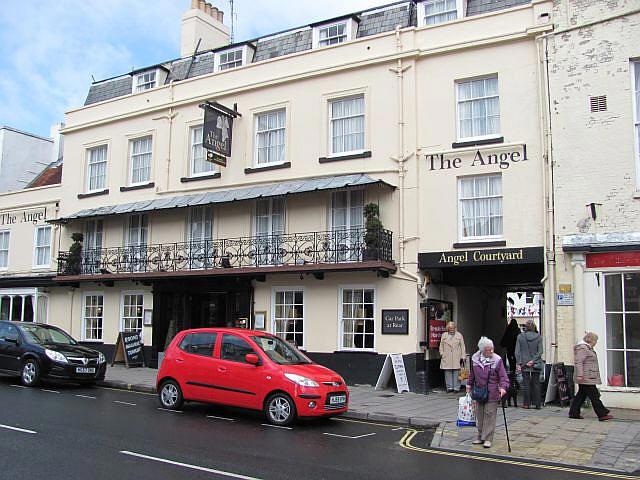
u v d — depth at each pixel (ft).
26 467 23.24
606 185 43.14
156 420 34.71
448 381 49.32
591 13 44.88
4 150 87.71
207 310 64.59
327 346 53.36
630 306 41.27
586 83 44.68
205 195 60.59
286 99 58.65
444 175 50.49
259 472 23.40
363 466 25.11
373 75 54.29
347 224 53.98
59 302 72.18
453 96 50.96
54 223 70.03
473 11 53.11
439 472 24.56
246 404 35.47
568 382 42.24
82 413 36.22
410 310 50.01
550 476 24.47
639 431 33.24
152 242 65.31
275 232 57.77
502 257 46.88
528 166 47.14
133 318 66.28
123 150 69.46
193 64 69.92
